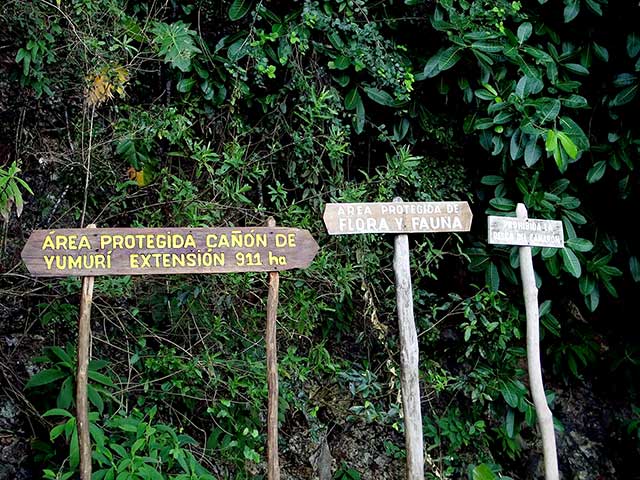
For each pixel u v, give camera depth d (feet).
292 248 10.85
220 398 13.30
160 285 13.83
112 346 13.32
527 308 12.39
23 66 13.51
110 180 14.40
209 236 10.58
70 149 14.26
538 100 15.17
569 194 16.83
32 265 9.98
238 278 13.47
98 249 10.19
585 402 18.60
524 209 12.51
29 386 11.57
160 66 14.79
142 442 10.79
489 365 15.84
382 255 15.44
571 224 15.89
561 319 17.95
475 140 16.60
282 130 15.21
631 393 18.61
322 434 15.56
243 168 14.14
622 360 18.37
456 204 12.05
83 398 9.89
